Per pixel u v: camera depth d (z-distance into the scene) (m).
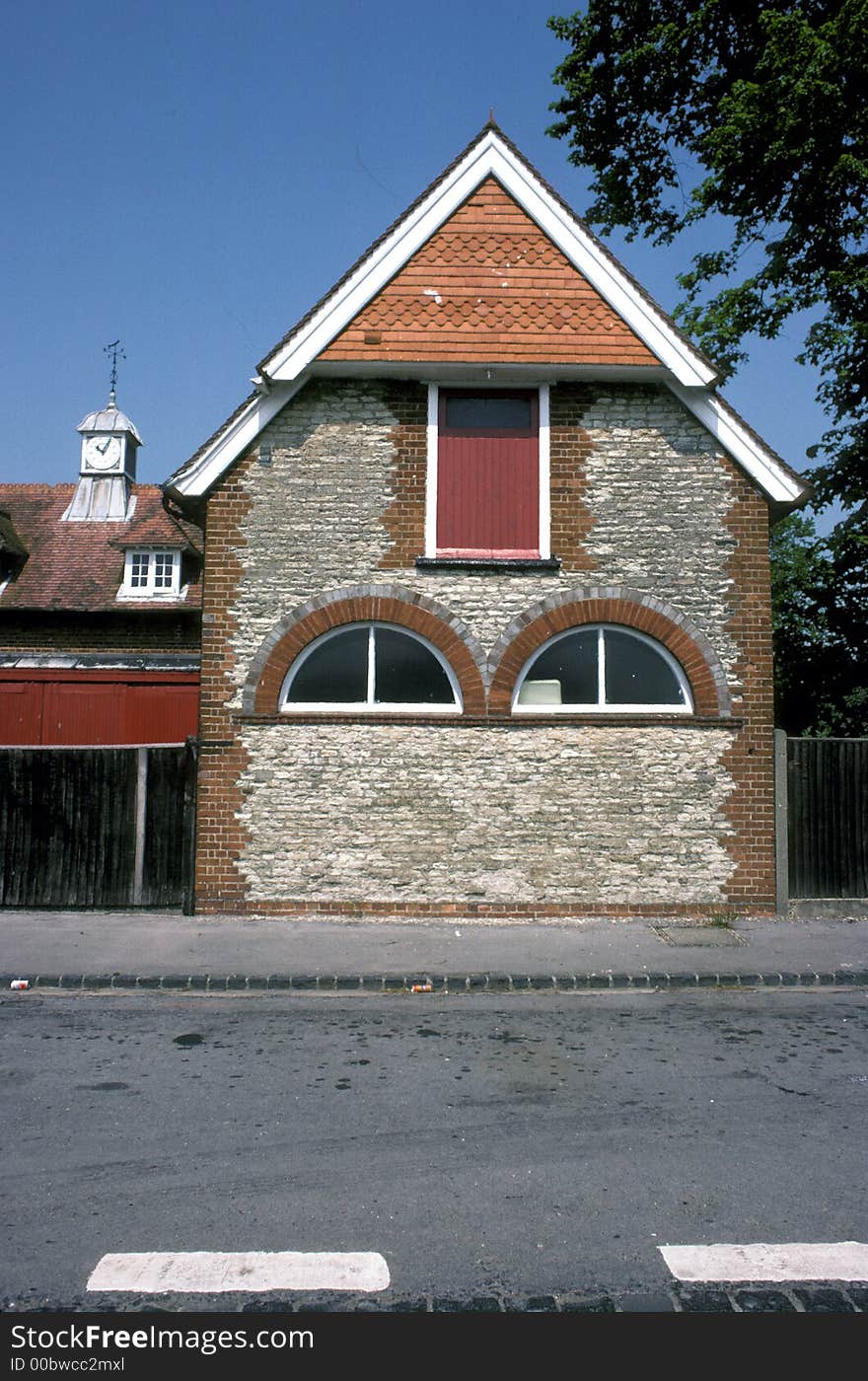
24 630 26.97
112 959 9.62
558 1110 6.00
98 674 19.91
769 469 12.01
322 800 11.61
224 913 11.55
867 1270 4.19
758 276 19.09
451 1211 4.69
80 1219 4.59
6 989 8.98
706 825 11.70
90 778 11.77
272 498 11.90
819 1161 5.27
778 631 20.81
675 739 11.76
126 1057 7.02
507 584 11.87
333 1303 3.94
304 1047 7.31
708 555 11.96
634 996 8.92
